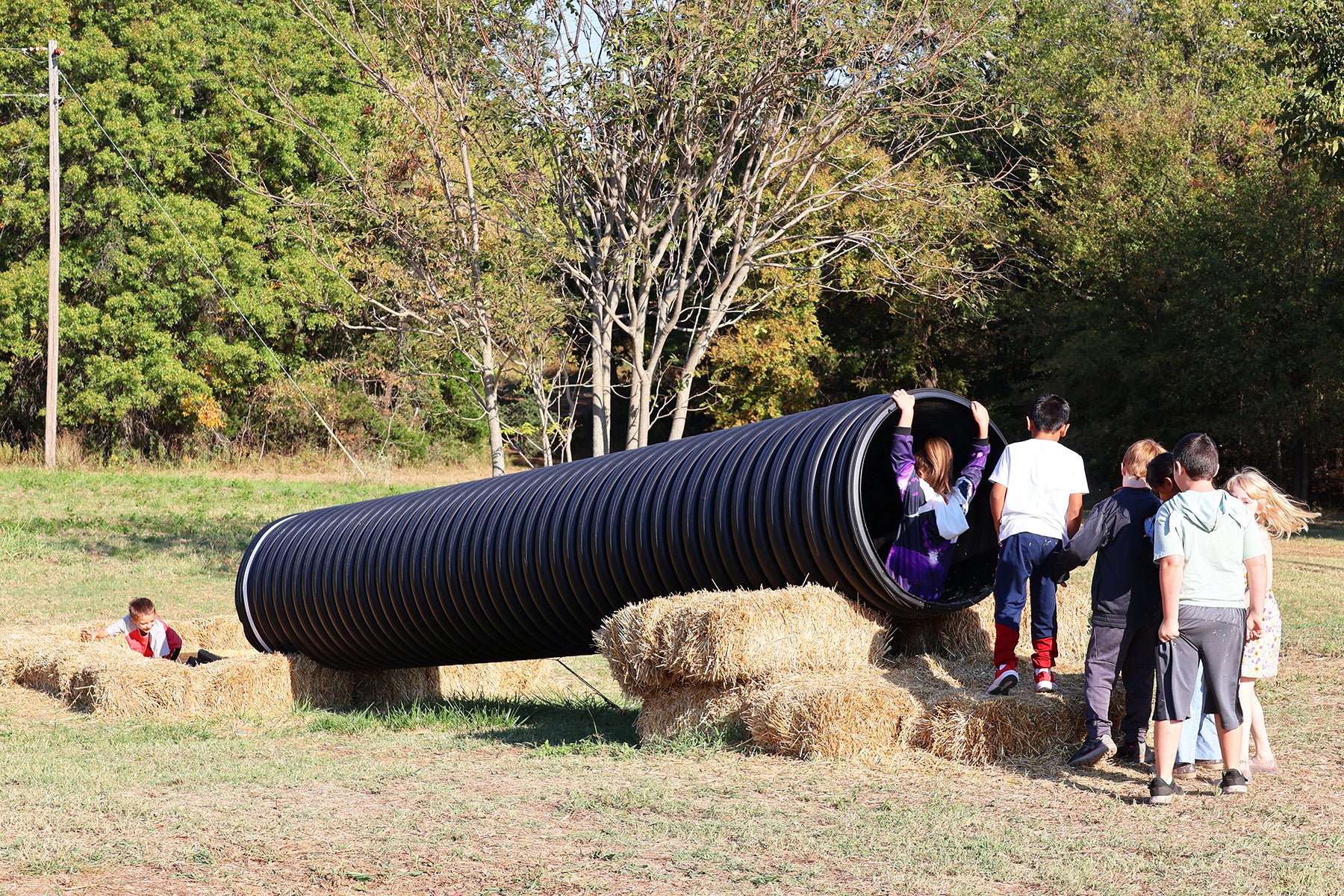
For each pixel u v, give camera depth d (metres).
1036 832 5.20
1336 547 21.52
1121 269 29.59
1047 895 4.44
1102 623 6.16
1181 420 29.73
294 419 35.78
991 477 6.84
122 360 32.78
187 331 33.47
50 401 30.89
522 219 14.58
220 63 32.00
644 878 4.67
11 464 32.84
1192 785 5.98
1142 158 29.94
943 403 7.59
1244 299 27.56
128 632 10.77
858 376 38.84
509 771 6.68
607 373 14.70
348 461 35.84
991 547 7.99
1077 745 6.47
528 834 5.30
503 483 9.01
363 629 9.25
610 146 14.29
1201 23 31.58
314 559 9.64
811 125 14.16
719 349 32.12
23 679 10.27
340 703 9.96
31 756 7.52
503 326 14.69
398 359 33.81
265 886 4.65
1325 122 20.44
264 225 31.95
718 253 18.55
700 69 13.55
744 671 6.70
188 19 31.23
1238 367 26.84
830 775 6.18
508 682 10.66
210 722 8.94
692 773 6.35
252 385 35.25
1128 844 5.02
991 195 18.09
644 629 7.01
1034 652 6.78
